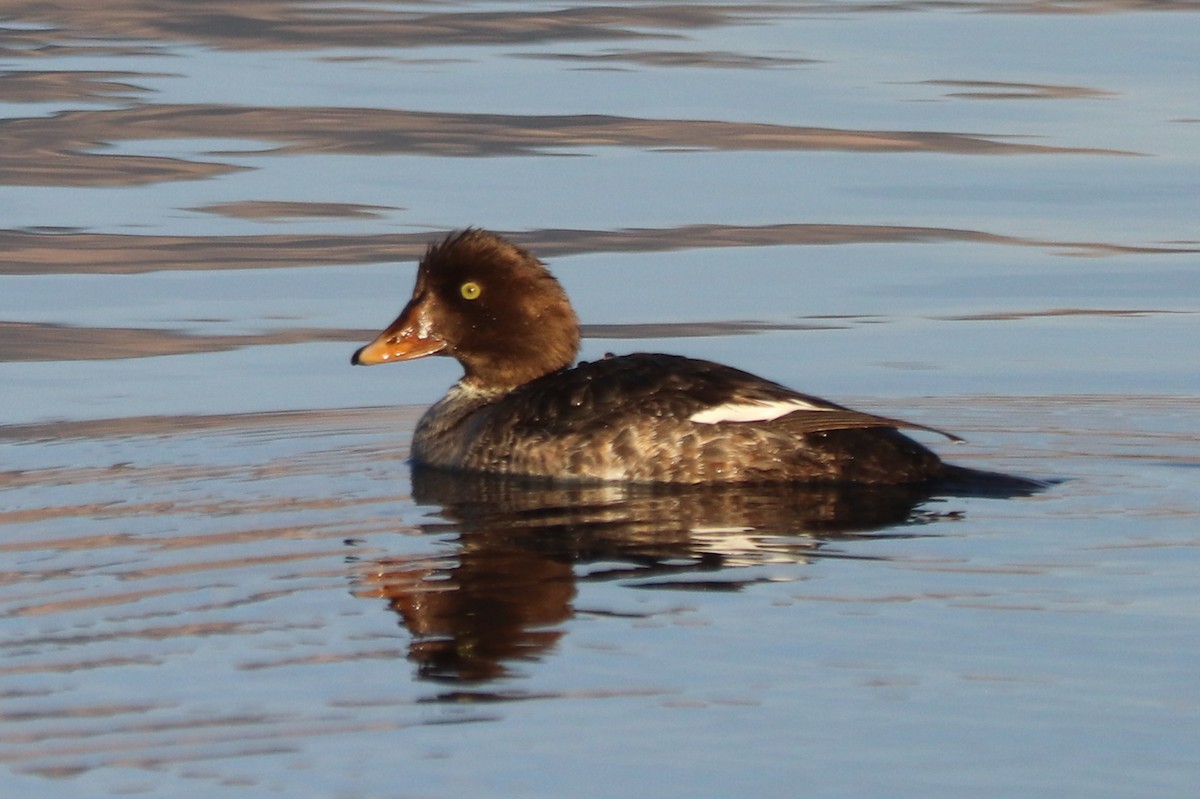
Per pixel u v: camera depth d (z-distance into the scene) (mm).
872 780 7406
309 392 16141
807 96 28016
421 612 9484
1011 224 21844
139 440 14312
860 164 24359
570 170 24016
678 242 21125
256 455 13750
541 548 10750
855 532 10969
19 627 9312
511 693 8289
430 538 11047
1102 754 7625
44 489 12570
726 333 17875
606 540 10914
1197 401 15164
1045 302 18812
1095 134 25719
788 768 7512
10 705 8211
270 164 24359
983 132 25938
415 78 29391
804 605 9484
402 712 8086
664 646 8859
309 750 7707
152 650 8945
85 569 10398
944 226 21766
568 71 29766
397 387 16391
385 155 24781
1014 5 35812
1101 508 11492
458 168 24125
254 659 8789
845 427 12297
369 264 20250
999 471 12867
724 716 8000
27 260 20422
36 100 27656
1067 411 14906
